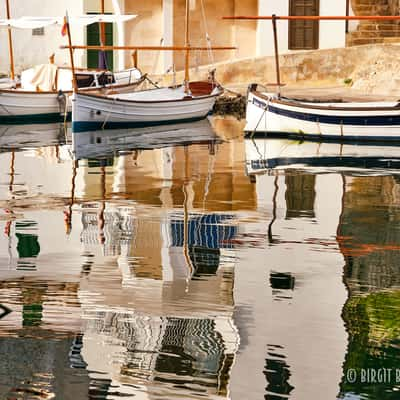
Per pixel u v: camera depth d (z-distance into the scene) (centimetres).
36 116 4372
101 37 4559
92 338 1423
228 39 4938
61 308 1554
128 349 1382
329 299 1611
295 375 1307
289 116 3722
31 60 4906
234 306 1571
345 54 4625
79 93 3959
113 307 1559
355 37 4856
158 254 1897
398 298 1616
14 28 4862
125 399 1243
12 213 2280
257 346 1398
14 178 2777
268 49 4866
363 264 1827
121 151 3369
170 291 1652
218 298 1611
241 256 1883
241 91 4656
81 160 3141
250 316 1523
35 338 1420
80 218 2222
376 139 3631
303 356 1361
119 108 4059
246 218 2225
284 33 4862
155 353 1373
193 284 1691
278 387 1273
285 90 4506
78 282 1700
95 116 4016
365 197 2470
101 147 3484
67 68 4444
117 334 1441
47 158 3194
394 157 3203
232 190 2577
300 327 1470
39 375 1302
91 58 4981
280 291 1653
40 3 4903
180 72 4747
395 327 1470
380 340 1418
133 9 4872
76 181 2723
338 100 4156
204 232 2081
